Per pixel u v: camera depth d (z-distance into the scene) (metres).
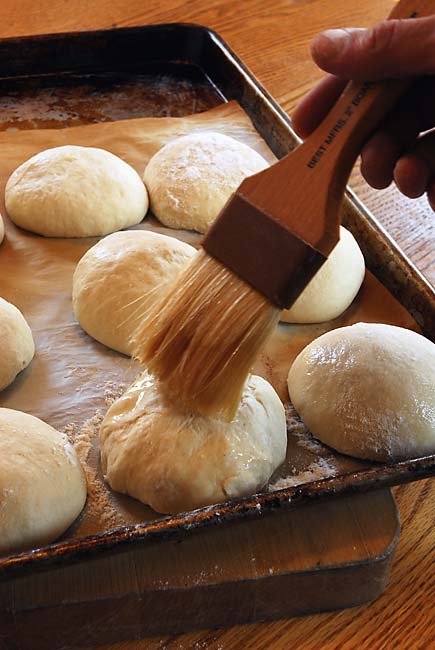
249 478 0.67
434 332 0.78
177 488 0.66
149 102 1.01
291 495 0.60
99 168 0.87
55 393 0.74
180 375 0.60
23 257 0.84
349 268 0.81
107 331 0.77
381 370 0.72
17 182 0.87
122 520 0.66
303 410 0.73
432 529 0.69
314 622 0.64
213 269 0.59
